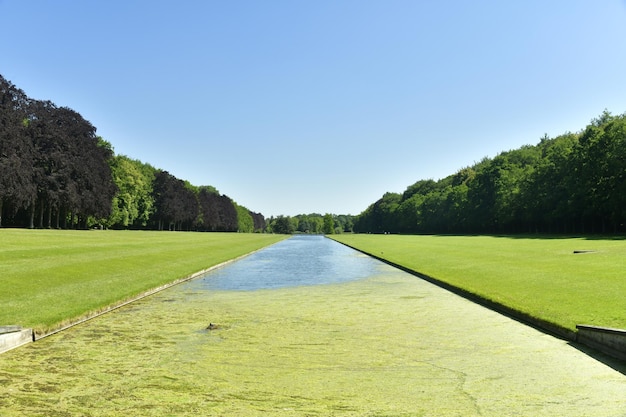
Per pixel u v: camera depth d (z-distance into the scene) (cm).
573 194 7388
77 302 1686
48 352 1140
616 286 1747
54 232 5925
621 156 6612
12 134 6053
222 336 1312
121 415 752
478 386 884
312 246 7875
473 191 11694
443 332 1340
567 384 887
